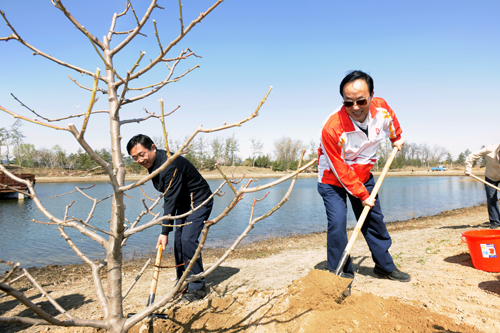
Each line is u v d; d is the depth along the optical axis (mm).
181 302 3475
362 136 3443
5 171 1722
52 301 1720
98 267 2084
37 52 1684
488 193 7391
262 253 6480
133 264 6270
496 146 6805
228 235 10312
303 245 7430
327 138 3438
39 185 37938
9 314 3365
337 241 3590
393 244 6258
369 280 3861
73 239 9945
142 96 2064
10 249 8523
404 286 3572
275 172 81438
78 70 1882
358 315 2664
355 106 3201
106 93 2068
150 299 2930
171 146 59656
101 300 1998
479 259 3955
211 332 2811
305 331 2475
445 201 20016
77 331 2898
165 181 3381
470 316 2754
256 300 3221
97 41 1915
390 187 33250
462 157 119125
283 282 4070
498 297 3119
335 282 2957
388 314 2777
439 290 3402
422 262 4562
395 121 3750
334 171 3492
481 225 8070
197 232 3629
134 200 20984
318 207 17500
